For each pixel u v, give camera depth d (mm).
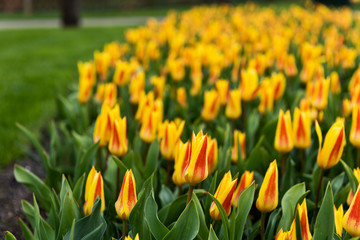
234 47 5094
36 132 5043
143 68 5266
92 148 2475
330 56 5180
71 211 1919
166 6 31859
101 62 4309
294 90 4871
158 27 8461
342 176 2545
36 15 28203
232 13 12070
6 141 4656
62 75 8164
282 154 2527
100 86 3764
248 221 2432
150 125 2525
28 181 2697
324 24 9922
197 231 1716
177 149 2047
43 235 1901
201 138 1852
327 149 2102
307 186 2717
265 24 9461
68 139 3465
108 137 2533
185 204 2107
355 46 6801
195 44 6566
